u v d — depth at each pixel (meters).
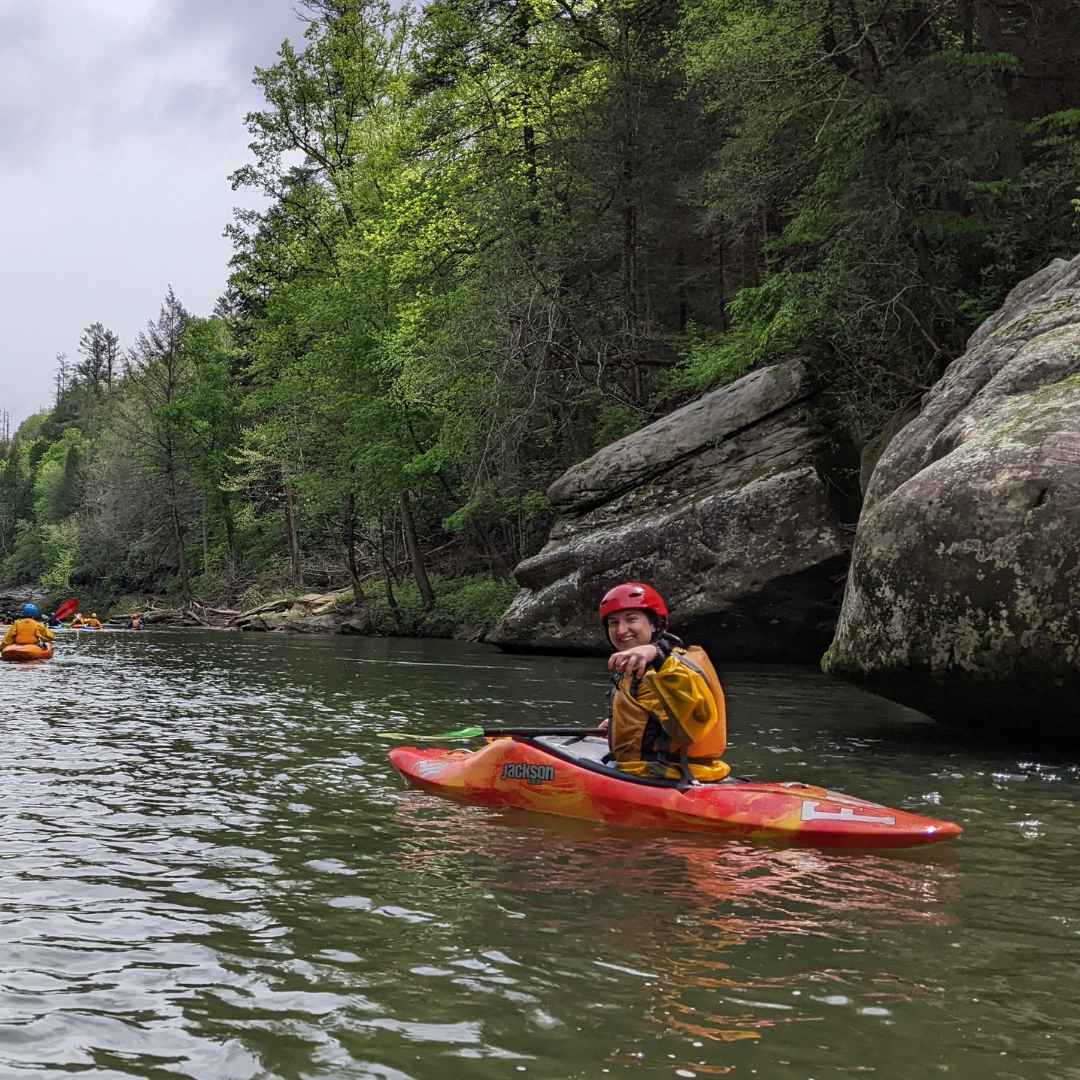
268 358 36.62
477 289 23.72
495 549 30.02
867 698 11.23
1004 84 19.30
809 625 16.11
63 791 5.95
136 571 57.97
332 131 34.41
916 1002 2.87
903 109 16.05
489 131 25.06
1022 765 6.97
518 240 23.34
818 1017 2.75
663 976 3.05
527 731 6.23
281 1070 2.45
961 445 7.98
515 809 5.51
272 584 44.72
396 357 25.19
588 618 17.92
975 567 7.28
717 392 18.14
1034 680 7.09
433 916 3.62
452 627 27.58
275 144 34.75
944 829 4.54
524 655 18.97
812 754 7.41
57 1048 2.57
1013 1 20.11
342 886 4.02
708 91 23.23
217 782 6.27
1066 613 6.85
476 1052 2.53
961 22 18.83
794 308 17.16
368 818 5.27
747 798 4.93
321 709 10.27
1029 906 3.81
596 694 11.76
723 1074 2.42
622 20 24.89
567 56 24.73
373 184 30.17
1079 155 16.44
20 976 3.05
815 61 18.31
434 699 11.18
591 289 25.05
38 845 4.67
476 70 25.12
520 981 3.00
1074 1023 2.74
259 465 40.00
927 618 7.55
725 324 29.31
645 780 5.15
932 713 8.12
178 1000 2.88
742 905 3.77
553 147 24.59
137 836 4.86
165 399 50.31
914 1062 2.49
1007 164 17.55
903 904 3.82
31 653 18.06
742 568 15.96
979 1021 2.74
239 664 16.98
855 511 16.39
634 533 17.16
